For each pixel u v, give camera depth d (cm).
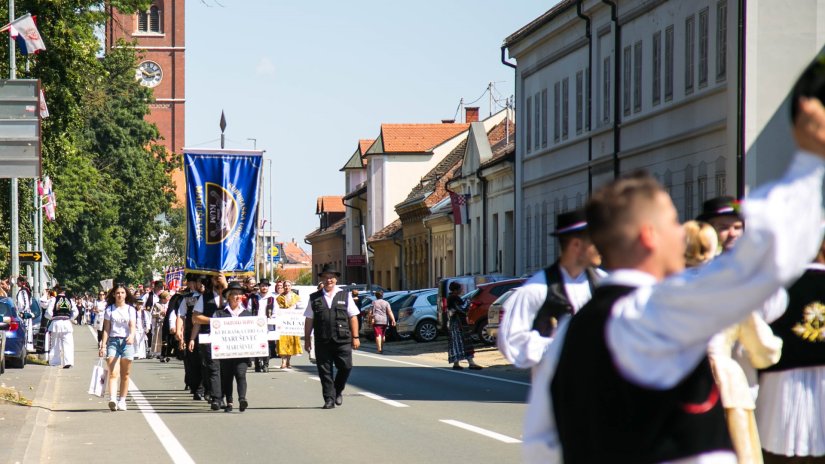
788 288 707
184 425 1756
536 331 763
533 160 5019
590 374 361
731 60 2875
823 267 709
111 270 8288
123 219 8488
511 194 5541
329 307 1984
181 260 13625
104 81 8019
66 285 8100
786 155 2784
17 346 3170
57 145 4400
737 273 298
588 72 4294
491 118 8250
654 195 371
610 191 374
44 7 4147
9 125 2377
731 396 731
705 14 3262
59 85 4231
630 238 370
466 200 6322
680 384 363
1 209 4284
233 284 2008
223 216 2462
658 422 358
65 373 3119
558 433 382
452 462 1315
